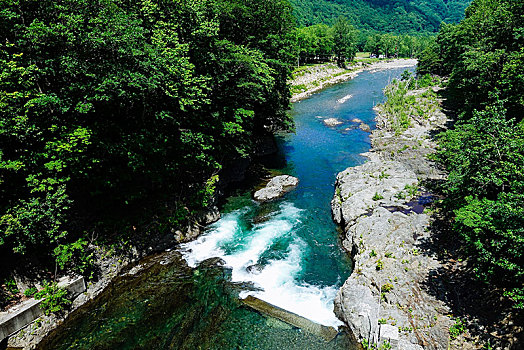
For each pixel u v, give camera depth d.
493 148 18.91
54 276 18.73
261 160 42.09
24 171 17.47
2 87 15.95
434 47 95.06
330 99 75.56
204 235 26.47
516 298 14.15
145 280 21.31
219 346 16.62
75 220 20.44
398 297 17.95
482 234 16.22
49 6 17.33
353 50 135.12
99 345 16.69
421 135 44.38
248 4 34.66
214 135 29.44
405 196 28.30
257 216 29.36
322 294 20.16
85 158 18.91
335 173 37.97
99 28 18.28
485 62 33.78
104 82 17.58
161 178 24.38
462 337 15.44
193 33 24.53
